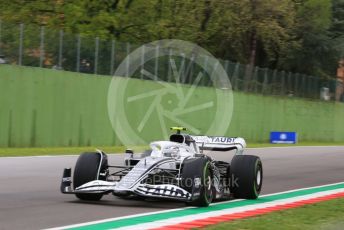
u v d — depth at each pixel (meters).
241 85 100.12
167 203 27.83
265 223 22.83
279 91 111.00
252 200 30.47
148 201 28.36
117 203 27.44
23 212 24.16
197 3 112.00
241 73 100.12
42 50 69.50
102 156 27.59
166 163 26.23
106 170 27.78
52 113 70.50
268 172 48.62
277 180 42.72
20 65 66.81
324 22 132.50
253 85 103.50
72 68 72.94
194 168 25.98
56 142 71.00
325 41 136.12
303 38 135.25
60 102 71.44
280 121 111.25
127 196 27.09
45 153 57.62
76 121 73.38
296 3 126.00
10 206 25.61
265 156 66.06
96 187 25.95
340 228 22.61
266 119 107.12
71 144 72.75
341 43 138.75
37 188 32.16
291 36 128.38
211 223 22.39
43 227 21.02
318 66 139.88
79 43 73.75
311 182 42.34
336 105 129.75
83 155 27.50
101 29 99.12
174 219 23.19
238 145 31.17
